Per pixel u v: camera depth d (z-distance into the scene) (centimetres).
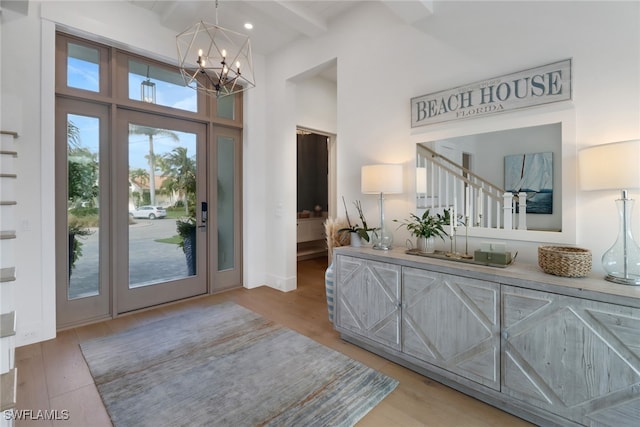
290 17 317
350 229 290
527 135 211
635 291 142
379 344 237
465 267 195
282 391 196
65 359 234
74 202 294
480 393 190
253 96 417
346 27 326
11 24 247
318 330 289
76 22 277
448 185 250
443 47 252
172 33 342
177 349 250
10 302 165
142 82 332
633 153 147
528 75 210
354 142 321
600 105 185
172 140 359
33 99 257
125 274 326
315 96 472
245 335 276
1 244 179
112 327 292
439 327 203
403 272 222
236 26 352
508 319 174
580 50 191
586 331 148
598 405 146
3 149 222
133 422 169
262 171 432
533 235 209
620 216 164
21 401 185
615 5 180
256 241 427
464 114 240
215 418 172
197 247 383
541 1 205
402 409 182
